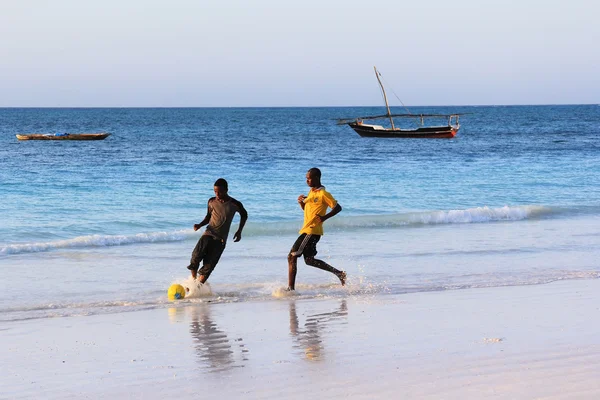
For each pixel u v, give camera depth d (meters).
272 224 28.72
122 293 17.45
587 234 28.27
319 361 10.81
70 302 16.34
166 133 141.62
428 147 95.06
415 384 9.38
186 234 26.48
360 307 15.52
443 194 42.25
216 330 13.38
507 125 192.25
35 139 107.62
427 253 23.75
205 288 17.23
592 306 15.25
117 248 24.48
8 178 47.09
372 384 9.44
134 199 37.91
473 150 87.62
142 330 13.44
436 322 13.69
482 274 20.03
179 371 10.43
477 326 13.20
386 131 120.12
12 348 12.05
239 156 74.31
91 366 10.82
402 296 16.84
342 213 35.28
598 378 9.44
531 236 27.69
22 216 31.70
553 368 9.98
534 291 17.30
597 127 174.00
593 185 47.00
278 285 18.41
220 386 9.59
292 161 67.62
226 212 17.45
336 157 73.88
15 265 21.20
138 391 9.48
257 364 10.74
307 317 14.50
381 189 44.12
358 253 23.75
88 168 56.38
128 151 81.81
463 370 9.99
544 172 55.56
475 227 30.23
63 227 29.30
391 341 12.07
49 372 10.52
